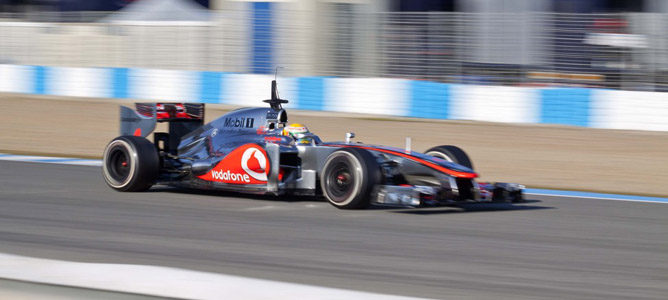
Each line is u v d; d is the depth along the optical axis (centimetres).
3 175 3622
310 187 2842
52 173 3738
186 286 1592
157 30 7769
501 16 6162
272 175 2831
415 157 2814
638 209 3042
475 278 1834
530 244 2248
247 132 3077
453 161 2953
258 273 1848
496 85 6203
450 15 6375
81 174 3722
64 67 7562
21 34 8544
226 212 2688
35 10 10131
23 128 5878
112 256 1994
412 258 2028
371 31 6738
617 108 5469
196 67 7575
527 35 6069
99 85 7344
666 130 5353
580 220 2720
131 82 7181
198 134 3259
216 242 2181
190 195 3084
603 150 4859
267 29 7144
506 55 6156
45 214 2588
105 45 8062
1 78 7806
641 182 3975
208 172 3017
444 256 2059
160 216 2583
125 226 2395
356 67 6819
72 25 8581
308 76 6962
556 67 6012
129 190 3100
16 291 1427
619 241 2339
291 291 1553
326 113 6309
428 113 6019
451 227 2483
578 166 4412
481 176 4122
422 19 6488
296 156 2925
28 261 1836
